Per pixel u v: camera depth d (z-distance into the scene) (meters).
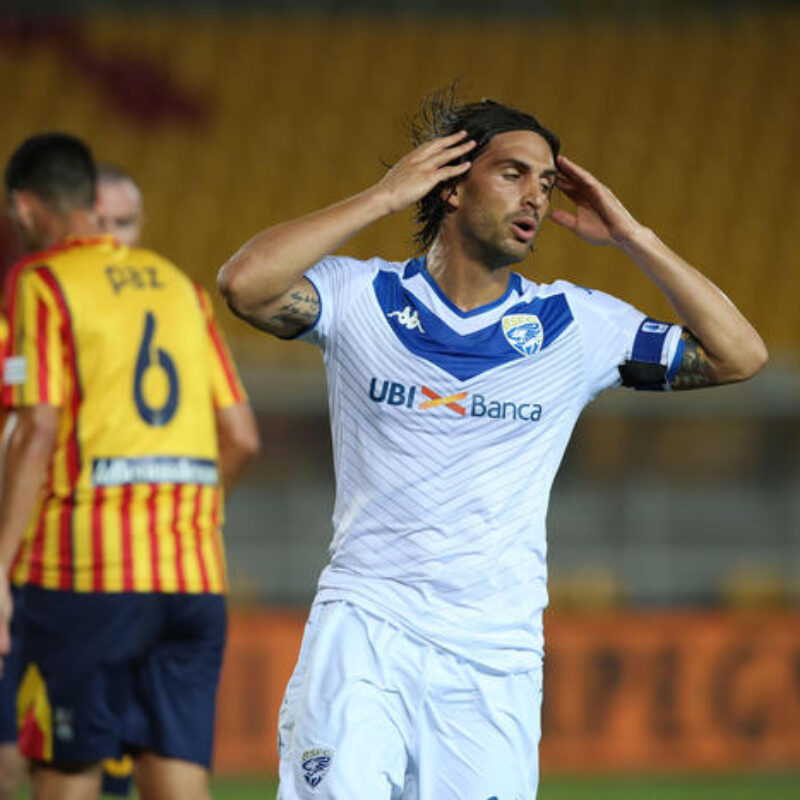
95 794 14.75
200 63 61.75
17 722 15.17
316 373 39.62
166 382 14.98
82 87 60.19
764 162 59.34
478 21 65.38
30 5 64.00
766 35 64.94
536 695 12.43
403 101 61.22
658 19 67.06
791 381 40.62
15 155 15.41
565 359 12.38
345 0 67.19
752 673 36.94
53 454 14.52
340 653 11.98
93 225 15.40
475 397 12.04
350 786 11.57
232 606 38.88
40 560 14.52
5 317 15.07
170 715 14.83
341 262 12.46
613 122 60.69
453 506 12.02
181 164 57.59
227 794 31.11
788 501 41.62
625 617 36.84
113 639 14.46
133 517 14.65
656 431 42.06
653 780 34.16
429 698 12.02
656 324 12.70
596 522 41.19
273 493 39.66
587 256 52.25
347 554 12.29
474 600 12.08
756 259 55.28
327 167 58.00
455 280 12.30
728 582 41.03
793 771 35.91
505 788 12.19
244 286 11.73
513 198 12.09
